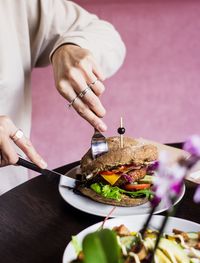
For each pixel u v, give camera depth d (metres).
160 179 0.29
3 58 0.76
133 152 0.64
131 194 0.61
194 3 1.40
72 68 0.62
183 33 1.42
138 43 1.40
